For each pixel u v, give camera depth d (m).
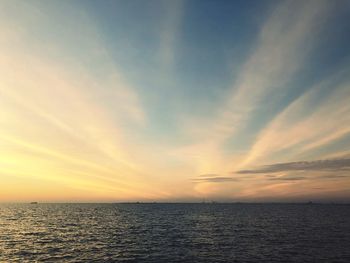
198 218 118.62
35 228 77.69
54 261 38.44
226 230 73.19
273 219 112.06
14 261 38.16
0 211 179.50
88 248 47.56
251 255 42.03
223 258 40.22
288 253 43.16
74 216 132.88
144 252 44.38
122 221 103.25
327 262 37.62
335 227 80.19
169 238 58.91
